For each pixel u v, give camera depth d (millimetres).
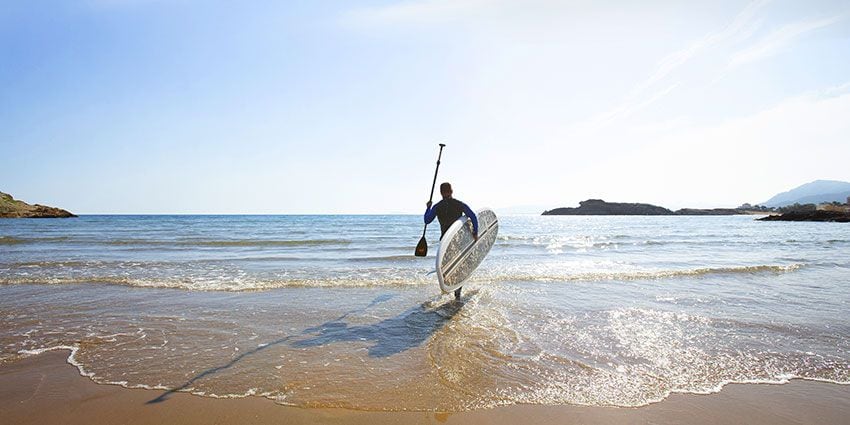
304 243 19391
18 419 2775
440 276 5832
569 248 16797
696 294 6852
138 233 27688
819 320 5297
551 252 14914
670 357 3963
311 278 8445
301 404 2992
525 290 7168
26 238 20797
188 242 18922
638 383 3379
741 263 11352
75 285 7461
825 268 10289
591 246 18031
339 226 42094
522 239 23172
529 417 2832
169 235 25516
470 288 7352
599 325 5000
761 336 4625
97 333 4648
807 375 3604
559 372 3574
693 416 2865
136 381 3385
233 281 8008
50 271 9297
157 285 7438
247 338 4496
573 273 8969
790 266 10234
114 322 5102
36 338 4465
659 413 2902
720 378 3510
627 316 5418
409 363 3762
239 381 3383
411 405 2977
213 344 4301
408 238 23094
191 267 10195
